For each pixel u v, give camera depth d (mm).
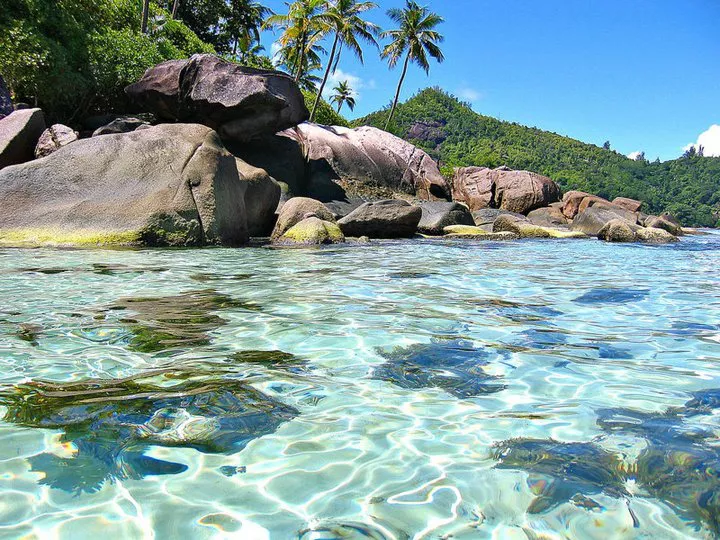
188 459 1984
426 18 37531
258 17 41875
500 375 3016
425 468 1944
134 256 8336
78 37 17250
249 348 3457
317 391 2711
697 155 187125
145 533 1544
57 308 4457
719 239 21516
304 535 1547
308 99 33812
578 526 1599
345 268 7793
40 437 2129
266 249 10633
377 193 21594
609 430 2275
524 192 28469
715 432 2256
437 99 192375
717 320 4586
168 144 11305
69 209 10008
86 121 17906
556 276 7480
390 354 3387
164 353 3295
